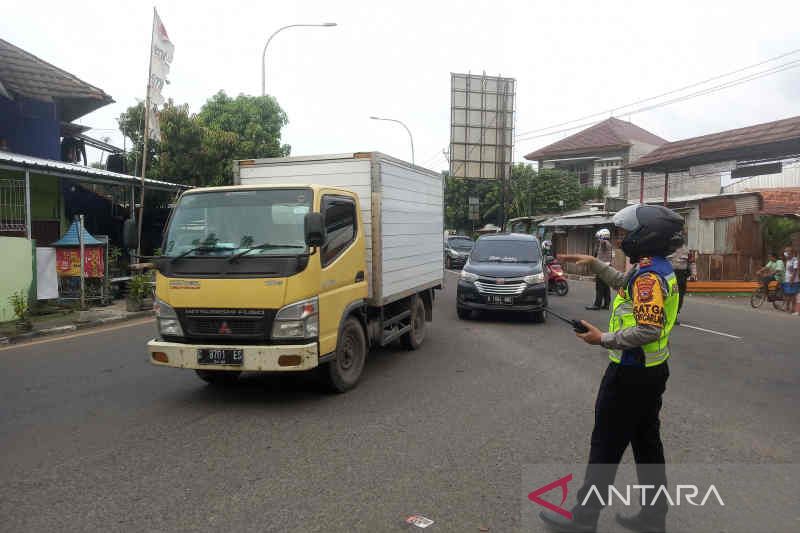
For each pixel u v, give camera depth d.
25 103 16.98
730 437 4.92
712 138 18.19
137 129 20.86
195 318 5.53
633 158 40.25
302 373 7.14
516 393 6.26
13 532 3.27
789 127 15.63
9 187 14.00
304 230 5.54
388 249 7.32
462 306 11.52
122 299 14.74
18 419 5.32
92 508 3.56
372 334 7.21
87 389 6.38
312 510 3.53
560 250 29.19
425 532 3.28
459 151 35.53
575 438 4.84
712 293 18.44
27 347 8.90
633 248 3.16
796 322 12.27
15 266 11.41
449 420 5.30
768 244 19.97
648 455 3.32
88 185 17.58
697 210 21.64
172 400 5.95
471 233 41.44
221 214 5.82
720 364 7.82
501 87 35.97
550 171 38.03
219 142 19.70
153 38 13.16
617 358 3.13
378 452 4.50
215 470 4.14
